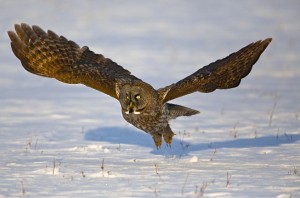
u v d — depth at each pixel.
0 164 16.91
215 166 16.86
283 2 74.00
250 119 25.30
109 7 69.12
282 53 47.72
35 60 15.55
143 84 15.56
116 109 27.61
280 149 19.31
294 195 13.78
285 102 29.58
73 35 53.59
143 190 14.21
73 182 14.91
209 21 62.69
